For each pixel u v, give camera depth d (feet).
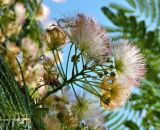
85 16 1.43
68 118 1.42
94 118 1.48
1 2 2.65
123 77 1.45
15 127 1.05
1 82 1.08
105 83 1.43
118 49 1.46
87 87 1.49
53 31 1.45
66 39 1.45
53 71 1.41
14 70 1.98
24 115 1.09
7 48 2.45
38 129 1.22
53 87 1.40
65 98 1.45
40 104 1.36
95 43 1.40
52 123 1.37
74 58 1.39
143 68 1.48
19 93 1.14
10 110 1.06
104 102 1.44
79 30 1.40
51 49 1.44
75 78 1.40
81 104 1.46
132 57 1.47
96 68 1.40
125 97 1.45
